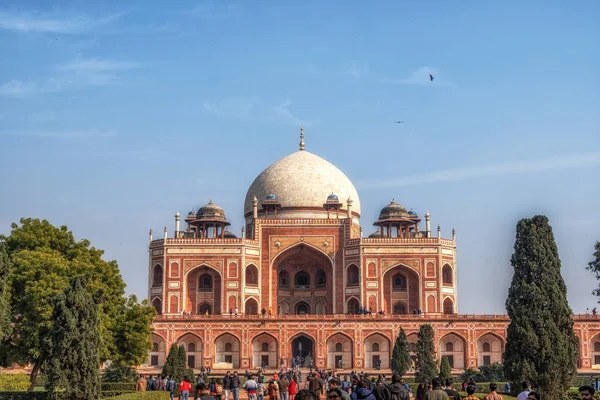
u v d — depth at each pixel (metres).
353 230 90.56
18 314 47.09
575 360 38.06
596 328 75.62
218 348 77.75
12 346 47.03
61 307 35.41
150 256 87.25
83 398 35.06
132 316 55.84
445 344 77.31
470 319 77.06
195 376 64.06
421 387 32.59
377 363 76.75
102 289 37.50
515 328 38.06
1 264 37.53
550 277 38.50
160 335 77.38
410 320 77.38
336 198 92.12
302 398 14.52
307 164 96.31
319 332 77.56
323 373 65.12
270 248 87.88
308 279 91.31
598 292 51.53
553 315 38.06
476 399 23.73
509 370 38.00
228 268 85.19
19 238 49.50
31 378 47.22
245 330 77.50
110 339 52.44
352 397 21.70
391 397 23.39
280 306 90.12
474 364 76.25
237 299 84.50
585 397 16.30
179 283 85.00
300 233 87.94
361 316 77.69
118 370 63.75
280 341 77.38
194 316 77.69
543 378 37.16
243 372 75.75
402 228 90.50
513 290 38.88
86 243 52.28
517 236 39.47
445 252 85.44
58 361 34.94
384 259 85.00
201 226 91.38
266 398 50.97
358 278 85.62
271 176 95.62
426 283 84.25
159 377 56.59
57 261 47.69
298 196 93.38
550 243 39.06
